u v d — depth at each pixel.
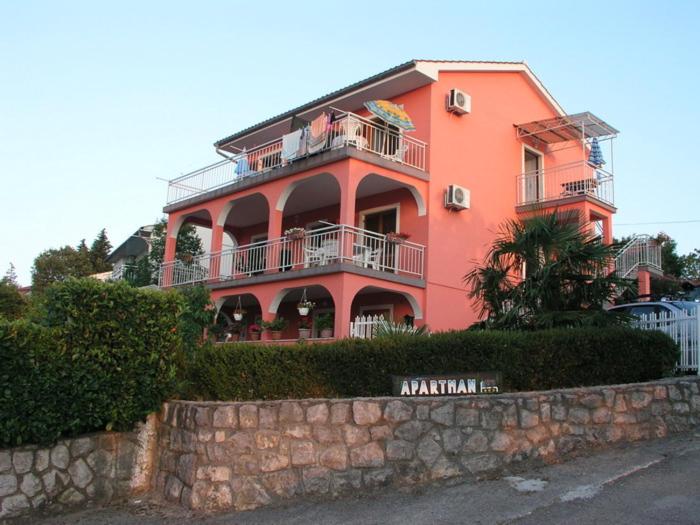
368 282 16.03
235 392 8.82
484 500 7.03
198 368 8.90
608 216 20.33
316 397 8.96
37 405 7.38
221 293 19.19
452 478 7.86
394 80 18.36
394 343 9.05
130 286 8.44
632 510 6.33
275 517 7.10
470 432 8.09
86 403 7.77
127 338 8.14
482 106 20.03
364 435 7.89
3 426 7.13
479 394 8.55
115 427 8.13
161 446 8.32
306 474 7.70
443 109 18.77
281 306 20.91
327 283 15.98
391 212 18.92
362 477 7.75
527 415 8.31
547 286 11.01
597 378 9.67
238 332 20.88
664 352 10.18
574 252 10.95
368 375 8.94
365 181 17.72
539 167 22.16
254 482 7.55
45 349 7.49
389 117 16.59
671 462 7.72
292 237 17.44
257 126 22.19
